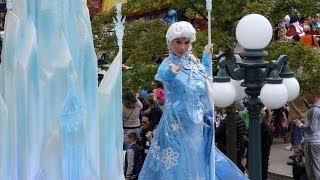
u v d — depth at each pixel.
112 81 6.15
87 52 5.93
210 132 6.96
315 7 12.29
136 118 13.78
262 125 12.67
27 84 5.69
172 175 6.79
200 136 6.86
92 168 5.93
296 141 15.55
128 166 11.35
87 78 5.95
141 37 11.97
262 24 8.20
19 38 5.73
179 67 6.64
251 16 8.28
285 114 17.67
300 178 13.45
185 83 6.73
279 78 8.09
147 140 12.36
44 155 5.72
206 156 6.95
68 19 5.86
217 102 8.06
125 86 11.84
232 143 12.18
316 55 11.79
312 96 12.95
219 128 12.52
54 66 5.73
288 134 17.70
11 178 5.70
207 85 6.92
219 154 7.73
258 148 8.53
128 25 12.34
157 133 6.97
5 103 5.72
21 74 5.68
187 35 6.69
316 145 12.89
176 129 6.80
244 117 12.90
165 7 13.06
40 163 5.72
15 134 5.70
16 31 5.72
